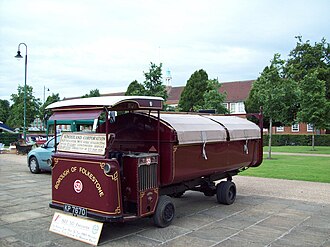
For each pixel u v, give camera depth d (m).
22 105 42.31
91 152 5.83
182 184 7.38
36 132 42.38
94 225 5.70
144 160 5.96
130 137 6.97
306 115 28.06
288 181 11.83
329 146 35.12
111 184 5.50
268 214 7.44
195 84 47.81
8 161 19.27
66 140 6.35
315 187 10.66
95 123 7.54
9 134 35.47
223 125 8.13
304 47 41.16
